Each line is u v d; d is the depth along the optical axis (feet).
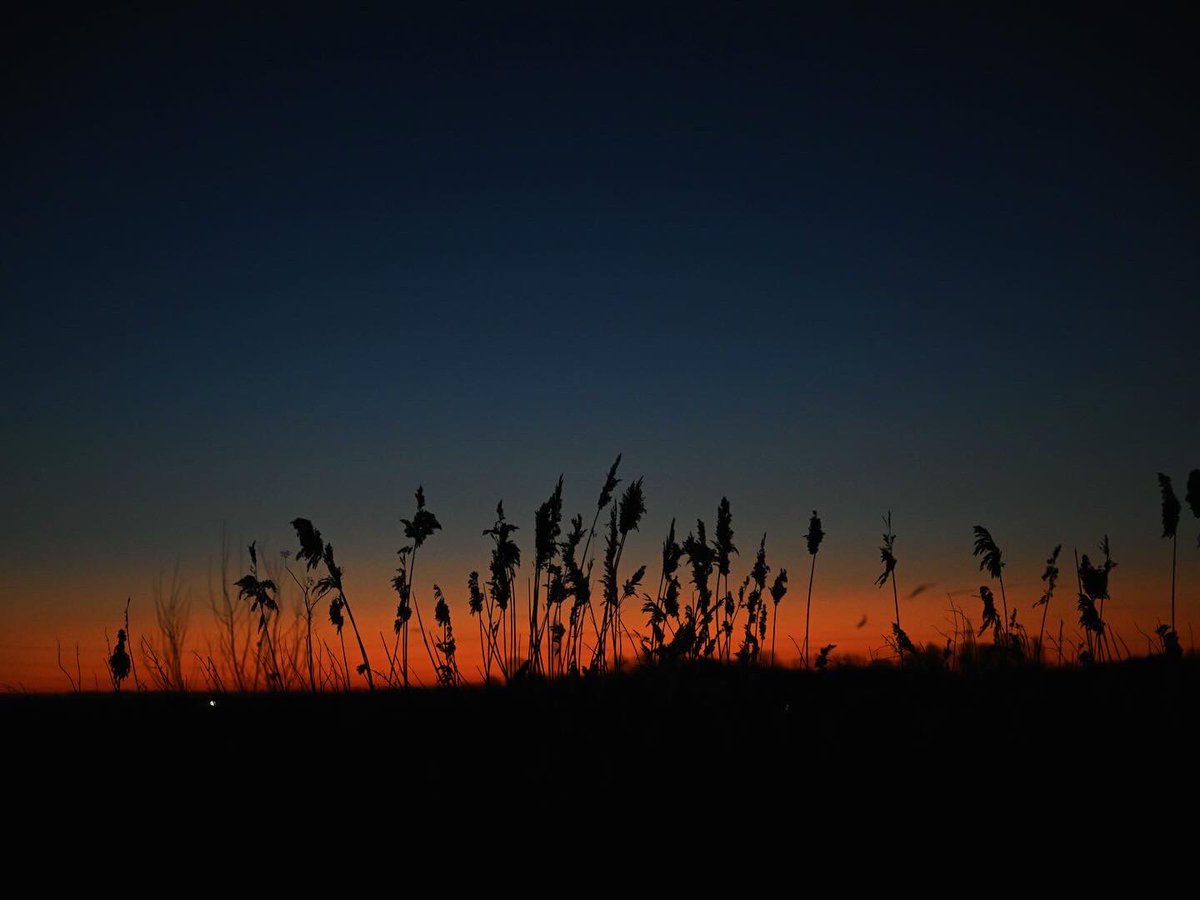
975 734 23.04
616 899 15.60
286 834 18.66
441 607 28.55
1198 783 19.13
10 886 16.55
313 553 27.50
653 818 19.01
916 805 19.35
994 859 16.75
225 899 15.84
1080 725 22.97
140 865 17.34
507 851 17.67
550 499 28.02
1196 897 14.97
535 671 27.20
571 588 27.50
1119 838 17.38
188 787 21.33
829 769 21.18
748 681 27.48
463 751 22.93
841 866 16.56
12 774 22.36
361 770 22.06
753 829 18.43
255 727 25.35
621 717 24.13
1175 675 24.49
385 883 16.48
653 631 27.99
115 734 24.98
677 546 29.01
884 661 29.37
